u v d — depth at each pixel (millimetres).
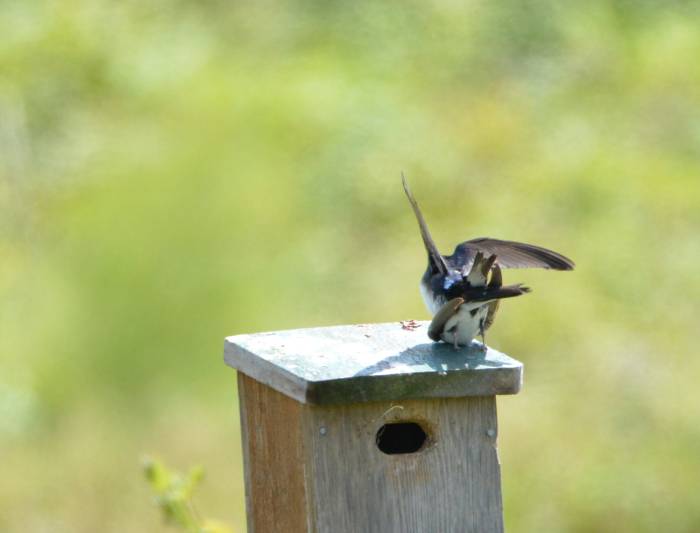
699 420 12539
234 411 12898
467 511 5254
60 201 16609
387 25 20656
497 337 14305
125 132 18047
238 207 16453
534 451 12180
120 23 20844
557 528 11305
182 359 14000
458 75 19656
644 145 18172
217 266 15375
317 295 15055
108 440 12445
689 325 14391
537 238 16078
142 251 15531
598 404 12984
